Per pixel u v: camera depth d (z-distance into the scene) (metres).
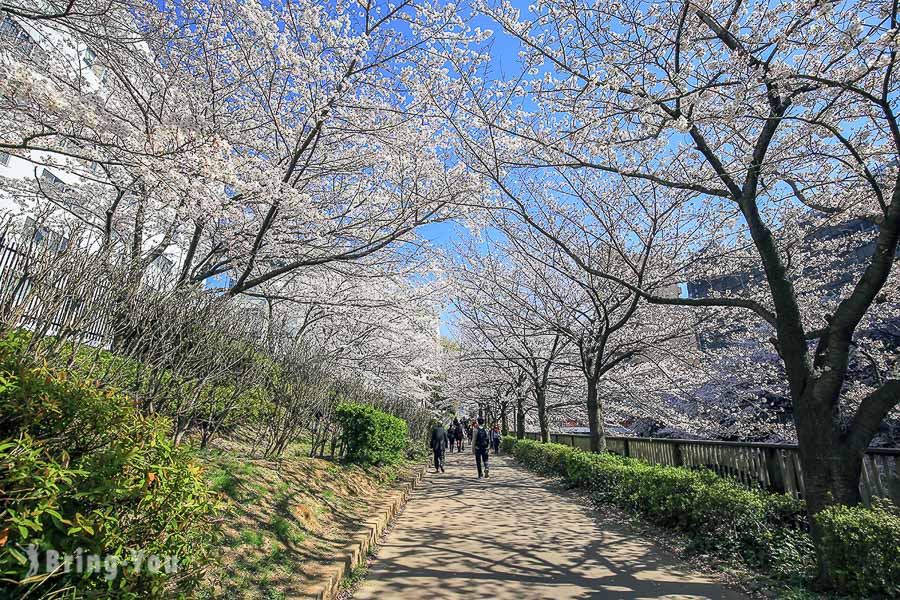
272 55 6.41
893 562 3.54
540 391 15.72
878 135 6.29
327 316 11.35
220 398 6.31
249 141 7.17
